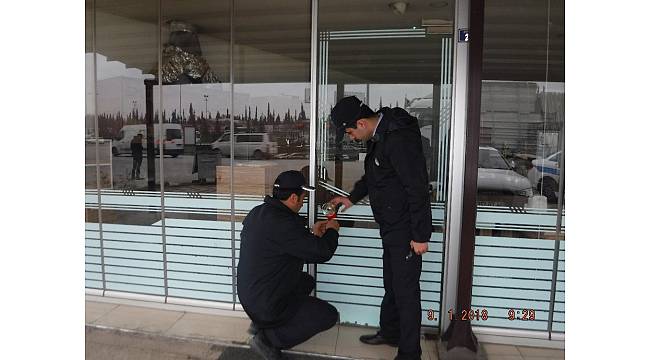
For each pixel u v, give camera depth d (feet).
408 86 8.89
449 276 8.54
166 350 8.63
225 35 9.84
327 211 8.84
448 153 8.77
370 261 9.34
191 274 10.54
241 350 8.62
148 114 10.50
